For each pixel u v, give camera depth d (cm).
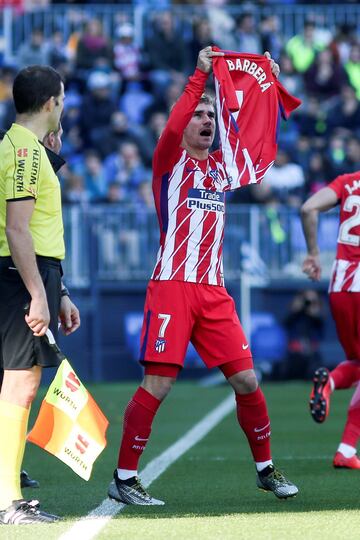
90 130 6738
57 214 1936
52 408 1877
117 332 5828
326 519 1850
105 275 5825
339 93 7181
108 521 1844
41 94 1922
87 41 7094
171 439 3344
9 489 1886
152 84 7106
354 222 2698
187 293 2078
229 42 7344
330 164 6481
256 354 5709
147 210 5862
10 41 7244
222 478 2470
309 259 2820
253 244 5903
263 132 2178
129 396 4803
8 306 1895
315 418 2728
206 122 2089
